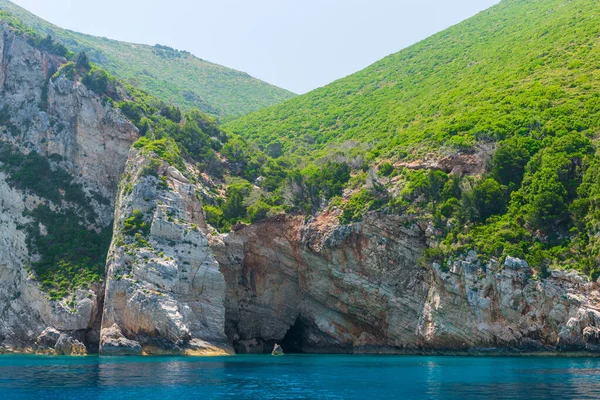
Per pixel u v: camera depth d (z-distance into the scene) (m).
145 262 82.94
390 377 53.28
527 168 79.88
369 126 128.25
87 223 102.00
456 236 77.88
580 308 66.19
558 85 96.06
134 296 80.81
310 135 138.62
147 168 91.56
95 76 110.00
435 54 163.25
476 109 98.75
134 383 49.72
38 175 103.62
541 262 70.81
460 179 83.75
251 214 92.75
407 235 82.19
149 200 89.31
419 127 105.56
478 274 73.62
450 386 46.69
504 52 129.88
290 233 90.88
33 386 48.09
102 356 78.19
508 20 168.00
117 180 104.56
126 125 105.25
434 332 76.94
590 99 86.81
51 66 114.50
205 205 94.81
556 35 120.44
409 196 83.81
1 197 100.56
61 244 97.44
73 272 93.00
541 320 69.38
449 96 116.81
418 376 53.56
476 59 138.75
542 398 39.97
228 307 91.19
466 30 176.75
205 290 84.69
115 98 110.25
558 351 68.12
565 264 69.62
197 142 109.88
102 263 95.38
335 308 88.75
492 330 72.31
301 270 90.88
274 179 103.12
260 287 92.44
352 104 150.25
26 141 107.25
